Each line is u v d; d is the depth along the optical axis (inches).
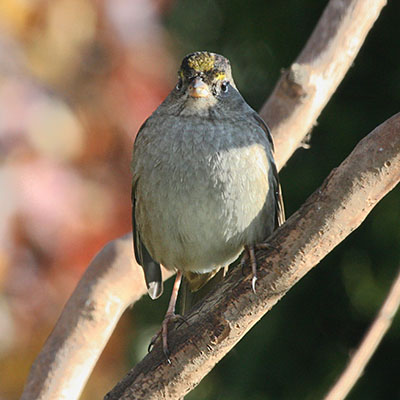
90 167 418.3
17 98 392.8
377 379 473.4
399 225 455.2
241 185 270.7
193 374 219.9
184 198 272.4
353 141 478.9
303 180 481.4
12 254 382.6
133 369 223.3
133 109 433.7
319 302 486.0
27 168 389.7
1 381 399.9
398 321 449.4
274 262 214.2
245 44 532.7
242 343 486.9
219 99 278.7
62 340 261.3
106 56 429.1
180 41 543.5
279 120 284.7
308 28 510.9
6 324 392.2
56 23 410.6
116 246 275.0
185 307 307.1
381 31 485.4
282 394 485.1
